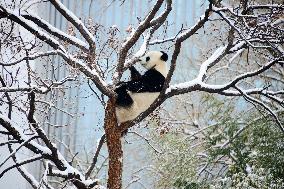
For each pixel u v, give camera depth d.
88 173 14.95
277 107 22.05
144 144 26.58
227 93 13.15
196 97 27.92
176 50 10.68
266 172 19.06
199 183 21.06
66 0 26.22
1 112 13.89
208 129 25.09
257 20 12.88
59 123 26.38
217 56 13.23
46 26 12.08
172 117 27.09
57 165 13.68
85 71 11.16
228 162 23.17
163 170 24.47
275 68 25.48
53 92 13.71
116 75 12.19
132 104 11.80
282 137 19.73
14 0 12.27
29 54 12.30
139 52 13.24
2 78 13.40
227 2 21.27
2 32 12.23
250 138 21.09
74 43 12.43
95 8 25.95
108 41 15.21
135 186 28.44
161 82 12.27
